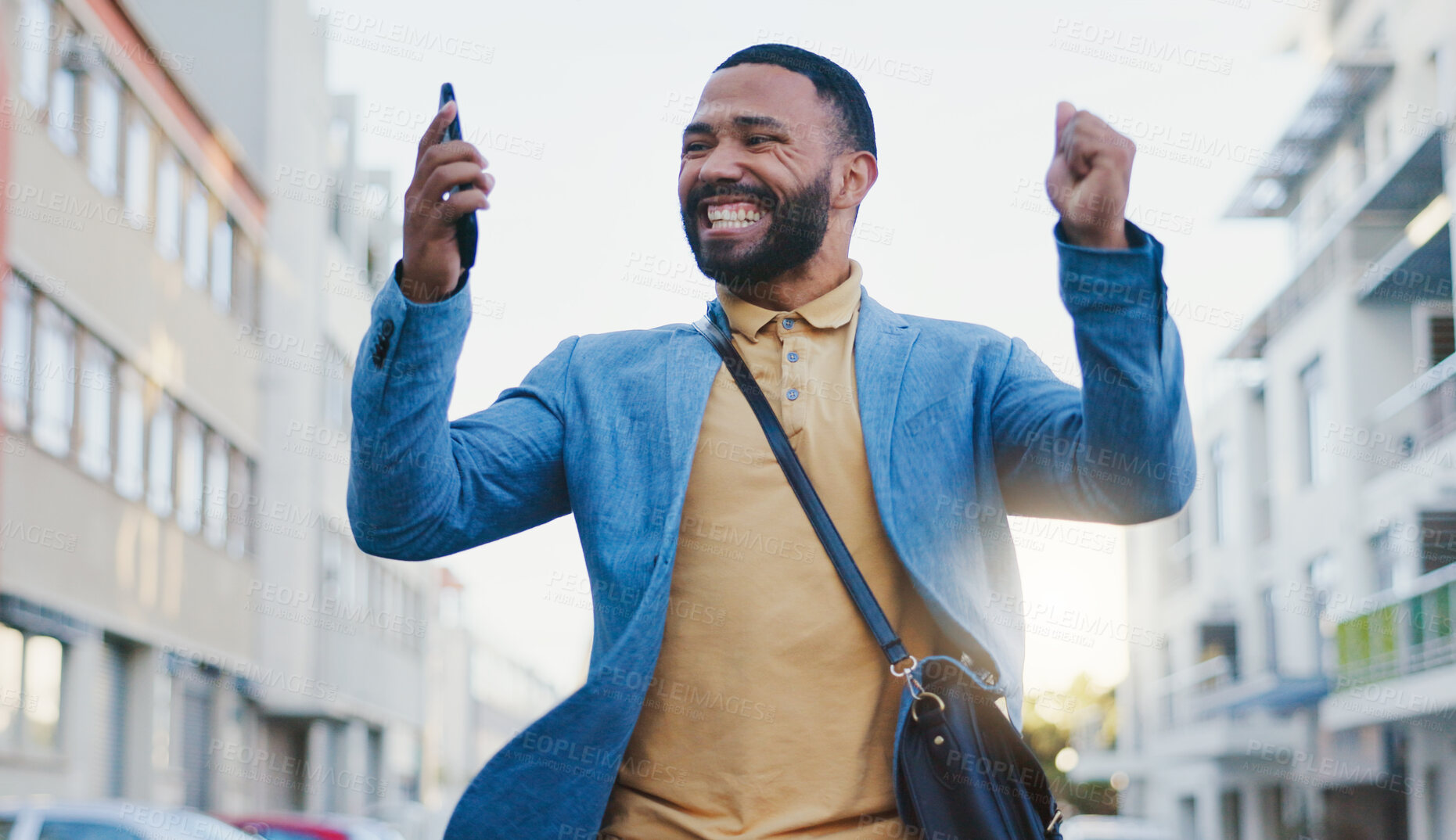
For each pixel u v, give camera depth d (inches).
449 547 72.4
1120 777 1584.6
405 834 810.2
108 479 727.7
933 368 70.8
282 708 1027.9
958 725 64.4
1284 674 1002.7
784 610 67.1
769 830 65.4
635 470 70.1
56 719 669.3
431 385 66.8
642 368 72.9
